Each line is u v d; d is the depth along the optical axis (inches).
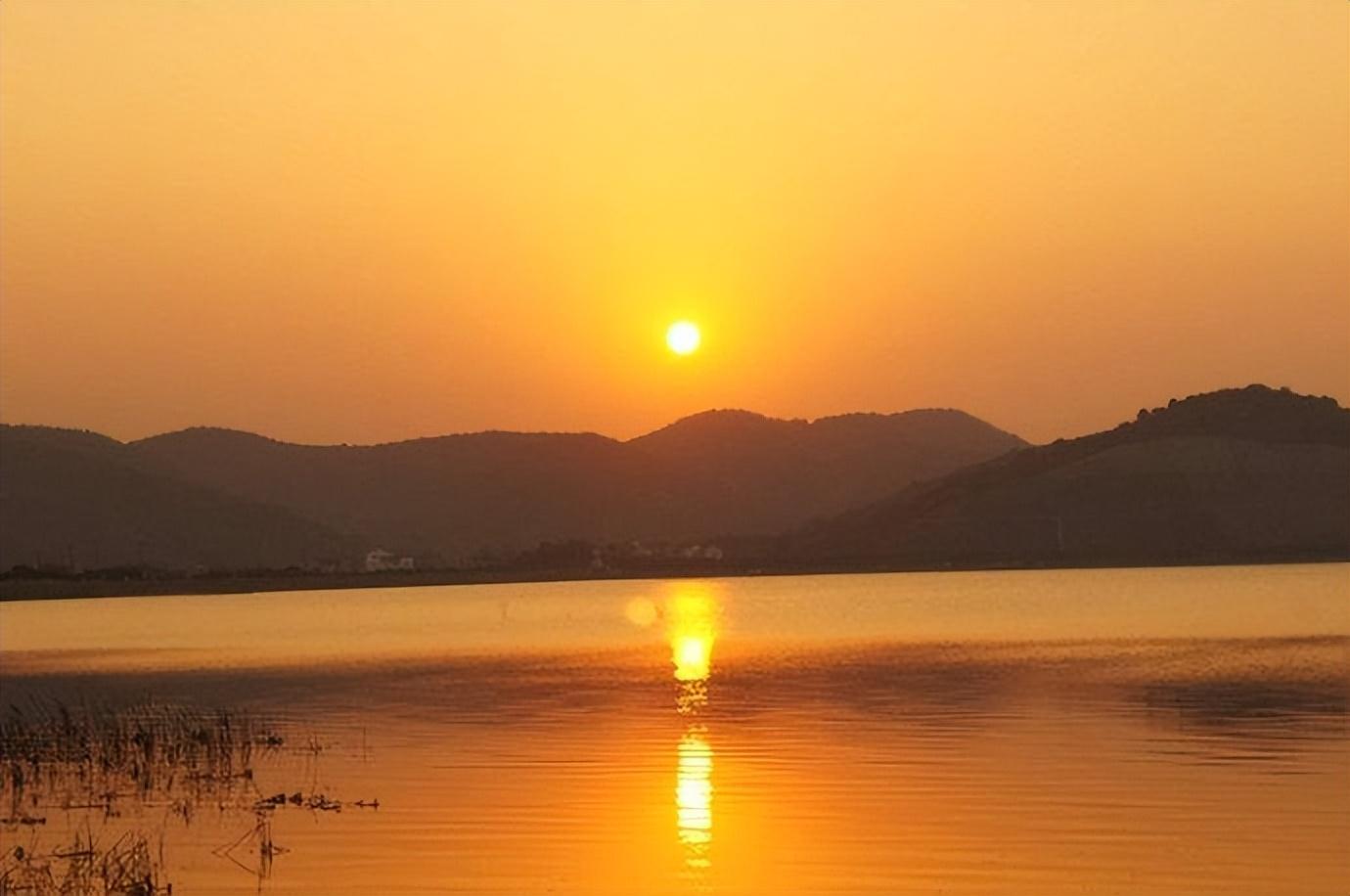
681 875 951.6
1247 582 5841.5
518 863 992.9
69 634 4439.0
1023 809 1107.3
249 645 3671.3
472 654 3038.9
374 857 1022.4
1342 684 1939.0
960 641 3036.4
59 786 1368.1
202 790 1327.5
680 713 1785.2
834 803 1149.7
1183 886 895.7
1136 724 1563.7
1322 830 1019.9
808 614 4483.3
